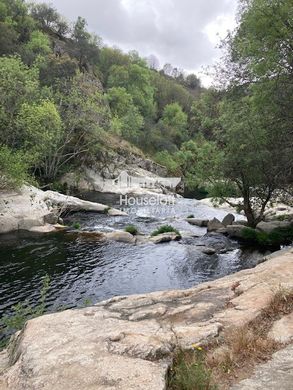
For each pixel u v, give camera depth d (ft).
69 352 11.52
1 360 13.25
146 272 43.27
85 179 131.54
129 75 255.70
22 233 58.75
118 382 9.64
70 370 10.38
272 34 38.50
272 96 44.65
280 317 15.11
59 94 124.06
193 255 50.19
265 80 43.86
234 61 53.88
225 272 43.83
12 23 180.96
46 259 46.80
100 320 14.85
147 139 207.51
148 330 13.55
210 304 16.74
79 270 43.34
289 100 44.29
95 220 74.95
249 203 65.00
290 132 48.60
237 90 55.36
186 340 12.71
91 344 12.09
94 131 130.21
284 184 57.62
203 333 13.19
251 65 43.14
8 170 63.93
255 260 48.70
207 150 67.10
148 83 265.95
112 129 159.33
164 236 57.88
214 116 68.80
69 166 128.98
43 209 67.26
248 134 55.36
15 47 160.04
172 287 38.78
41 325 14.12
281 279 19.83
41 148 97.45
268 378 10.73
